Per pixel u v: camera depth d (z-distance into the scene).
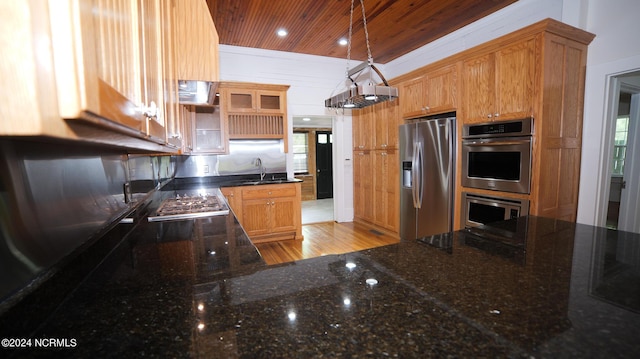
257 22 3.44
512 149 2.57
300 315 0.62
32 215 0.68
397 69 5.01
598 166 2.61
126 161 1.55
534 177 2.43
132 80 0.64
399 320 0.60
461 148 3.08
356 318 0.61
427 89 3.49
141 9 0.72
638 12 2.34
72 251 0.86
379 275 0.84
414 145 3.65
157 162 2.80
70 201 0.87
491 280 0.80
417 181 3.61
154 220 1.75
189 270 0.93
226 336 0.55
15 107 0.32
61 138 0.38
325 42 4.16
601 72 2.55
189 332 0.57
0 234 0.57
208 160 4.32
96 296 0.76
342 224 5.22
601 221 2.66
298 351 0.50
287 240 4.27
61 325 0.62
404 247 1.10
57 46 0.34
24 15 0.32
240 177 4.49
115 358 0.50
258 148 4.55
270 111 4.22
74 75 0.35
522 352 0.50
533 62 2.40
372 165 4.72
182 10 1.81
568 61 2.51
